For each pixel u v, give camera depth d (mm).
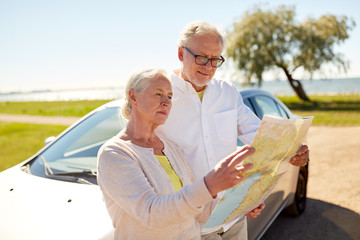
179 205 1050
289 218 3678
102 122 2676
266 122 1017
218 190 1041
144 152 1293
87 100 35500
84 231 1530
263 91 3609
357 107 19203
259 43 26000
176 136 1792
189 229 1347
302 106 21297
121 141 1264
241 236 1843
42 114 22625
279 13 26609
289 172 3236
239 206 1194
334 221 3506
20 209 1764
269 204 2787
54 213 1690
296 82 26609
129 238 1209
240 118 2006
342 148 6715
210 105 1852
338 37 25219
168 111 1321
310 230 3355
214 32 1686
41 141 9844
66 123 15406
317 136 8445
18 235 1558
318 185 4621
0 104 47969
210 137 1815
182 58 1826
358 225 3375
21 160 7020
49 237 1519
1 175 2305
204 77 1733
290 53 25844
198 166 1803
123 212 1212
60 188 1957
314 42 25109
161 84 1282
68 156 2389
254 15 26516
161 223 1084
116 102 2959
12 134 12109
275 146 1137
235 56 26078
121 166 1169
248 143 1906
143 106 1288
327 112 16484
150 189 1159
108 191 1180
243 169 1061
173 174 1436
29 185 2051
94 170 2152
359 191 4262
